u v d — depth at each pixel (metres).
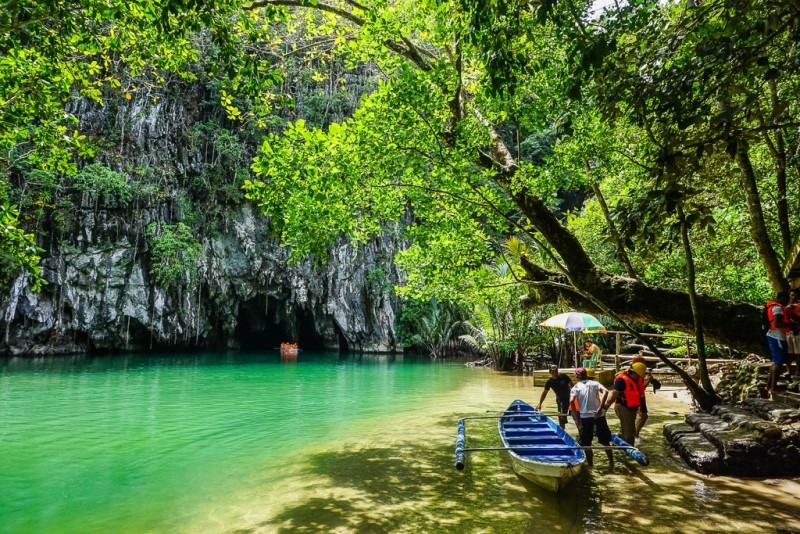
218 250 32.59
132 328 30.95
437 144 7.94
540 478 5.66
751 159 9.77
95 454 7.72
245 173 32.81
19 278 26.00
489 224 10.48
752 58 3.31
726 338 8.39
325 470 6.82
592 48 3.77
